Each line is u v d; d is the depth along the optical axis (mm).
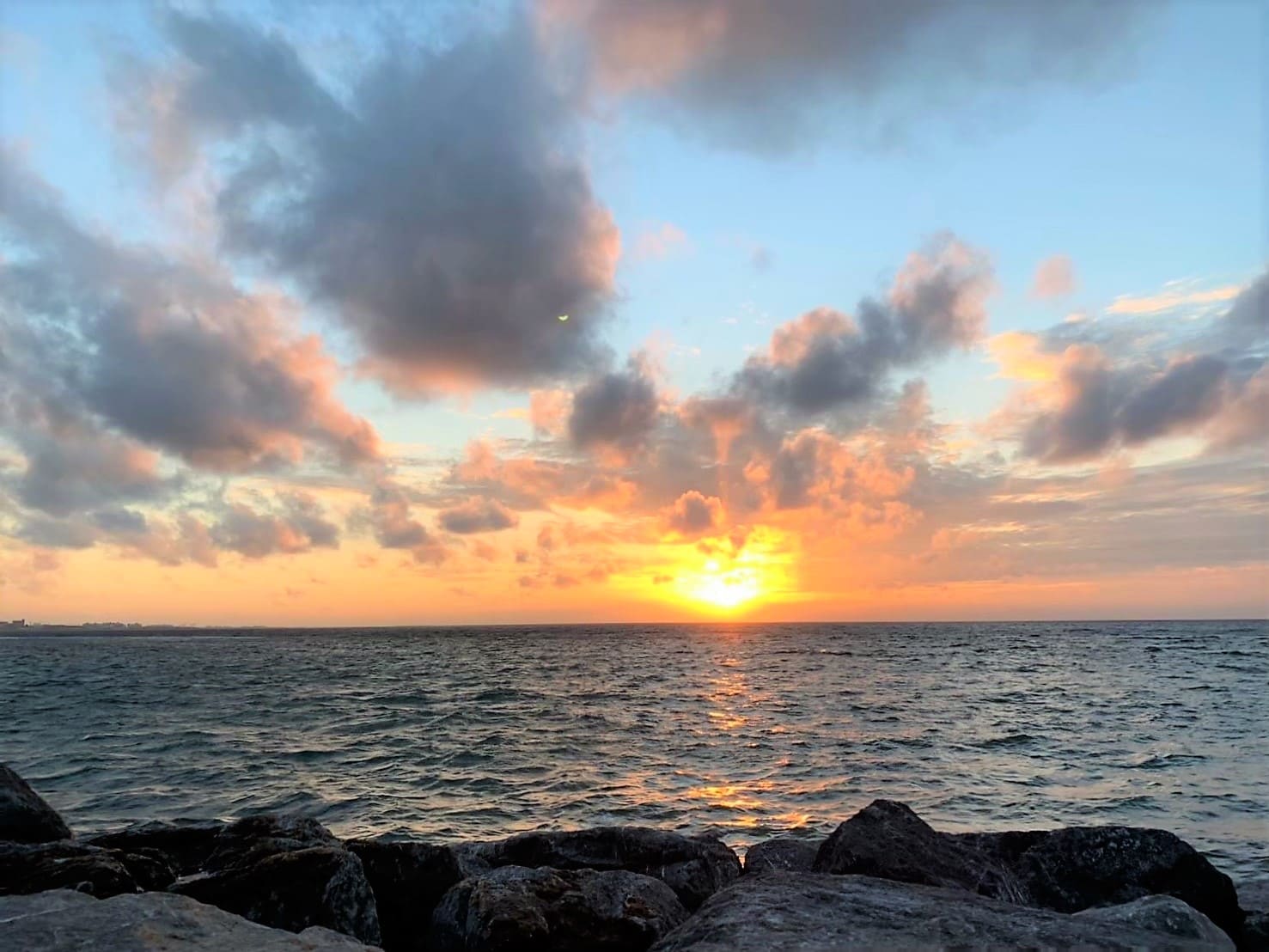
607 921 7590
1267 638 142125
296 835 9516
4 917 5512
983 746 27062
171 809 18375
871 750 26281
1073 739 28438
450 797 19688
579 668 77500
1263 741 27562
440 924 8039
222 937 5500
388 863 8891
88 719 35125
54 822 10938
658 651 118750
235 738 29484
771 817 17500
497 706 41562
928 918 5453
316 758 25359
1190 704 40219
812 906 5688
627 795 19812
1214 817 17281
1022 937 5133
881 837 8336
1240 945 8016
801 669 73438
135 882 7734
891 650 112125
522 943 7039
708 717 36438
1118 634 174875
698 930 5430
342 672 72125
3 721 34438
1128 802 18641
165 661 94438
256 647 147875
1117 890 8250
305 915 7281
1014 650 109125
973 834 9641
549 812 18188
